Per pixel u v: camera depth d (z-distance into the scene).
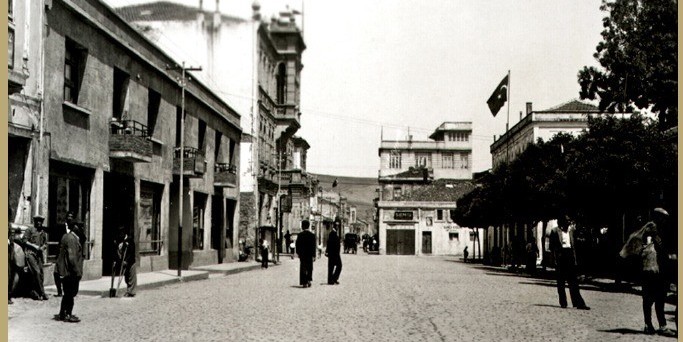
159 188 29.27
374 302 16.56
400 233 82.44
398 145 87.88
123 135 23.73
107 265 24.75
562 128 51.69
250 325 12.13
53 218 20.38
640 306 16.36
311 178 68.44
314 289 20.86
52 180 20.25
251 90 26.09
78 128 21.45
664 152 22.95
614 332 11.63
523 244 48.44
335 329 11.66
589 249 27.39
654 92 30.89
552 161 34.41
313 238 21.91
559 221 15.75
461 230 81.88
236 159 42.09
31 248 15.63
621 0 29.84
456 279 27.56
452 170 86.62
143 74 26.70
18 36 17.62
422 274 31.64
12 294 15.57
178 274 25.16
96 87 22.72
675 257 17.19
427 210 82.31
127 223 25.55
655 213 11.62
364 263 47.22
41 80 18.89
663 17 29.77
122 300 16.98
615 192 23.47
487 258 53.34
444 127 86.12
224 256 39.44
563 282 15.69
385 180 86.88
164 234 29.50
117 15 23.78
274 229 45.91
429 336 10.95
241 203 44.19
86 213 22.55
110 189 24.98
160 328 11.73
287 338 10.62
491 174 42.47
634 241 11.65
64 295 12.54
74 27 21.06
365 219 158.50
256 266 37.12
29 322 12.38
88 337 10.73
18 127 17.78
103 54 23.17
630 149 23.19
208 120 35.75
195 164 30.77
